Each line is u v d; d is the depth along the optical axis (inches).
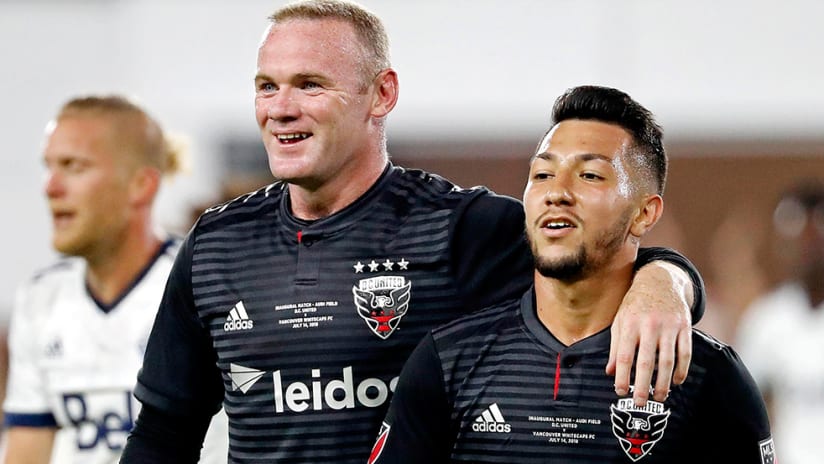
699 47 1382.9
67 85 1418.6
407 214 479.2
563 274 430.0
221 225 490.9
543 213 431.2
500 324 446.6
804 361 1000.9
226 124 1418.6
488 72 1398.9
